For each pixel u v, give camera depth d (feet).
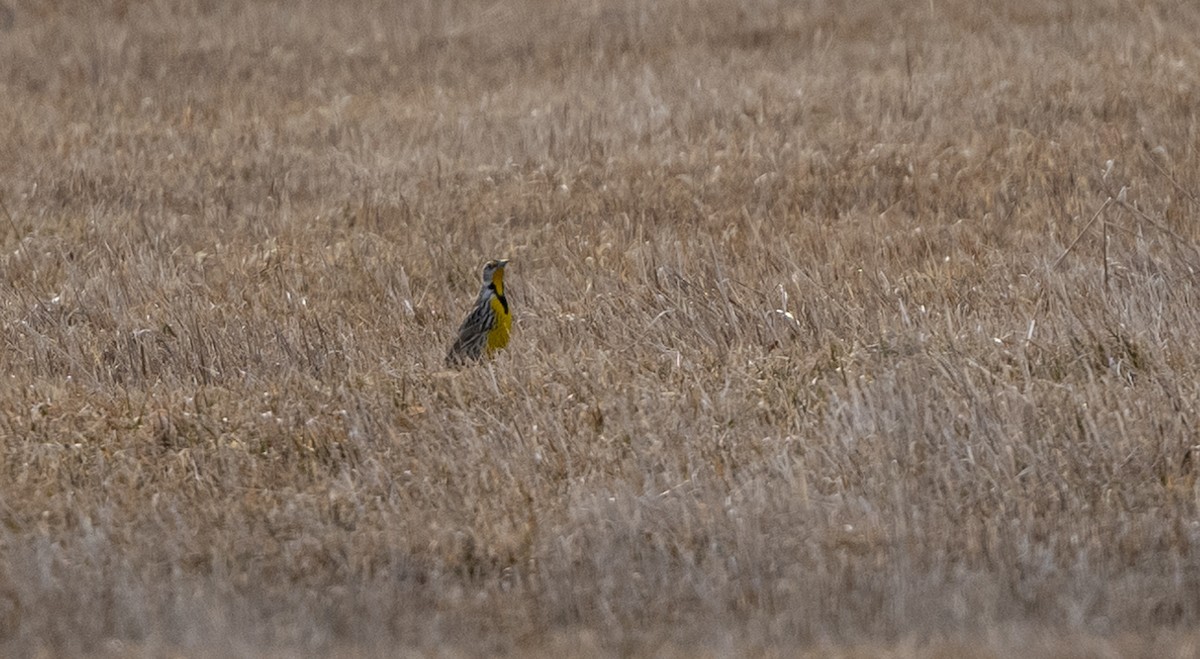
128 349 59.67
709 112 100.17
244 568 38.93
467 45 129.70
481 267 73.92
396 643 33.50
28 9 146.00
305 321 62.23
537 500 42.34
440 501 42.68
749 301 59.62
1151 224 69.31
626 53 122.11
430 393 51.96
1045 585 34.65
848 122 96.22
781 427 46.96
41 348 61.00
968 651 30.94
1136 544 37.37
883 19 126.00
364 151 98.07
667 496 41.63
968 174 84.53
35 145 103.24
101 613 35.19
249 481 45.55
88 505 43.29
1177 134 87.66
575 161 91.61
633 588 35.96
